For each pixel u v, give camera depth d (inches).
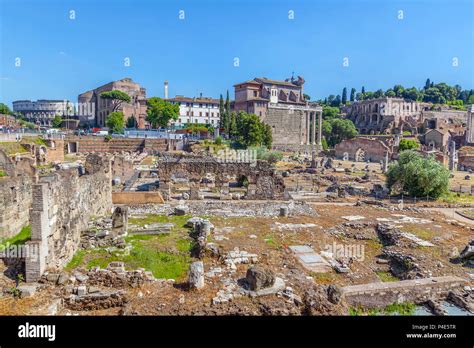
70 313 672.4
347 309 725.3
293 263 963.3
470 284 869.8
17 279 741.3
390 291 811.4
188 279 776.9
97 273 762.8
